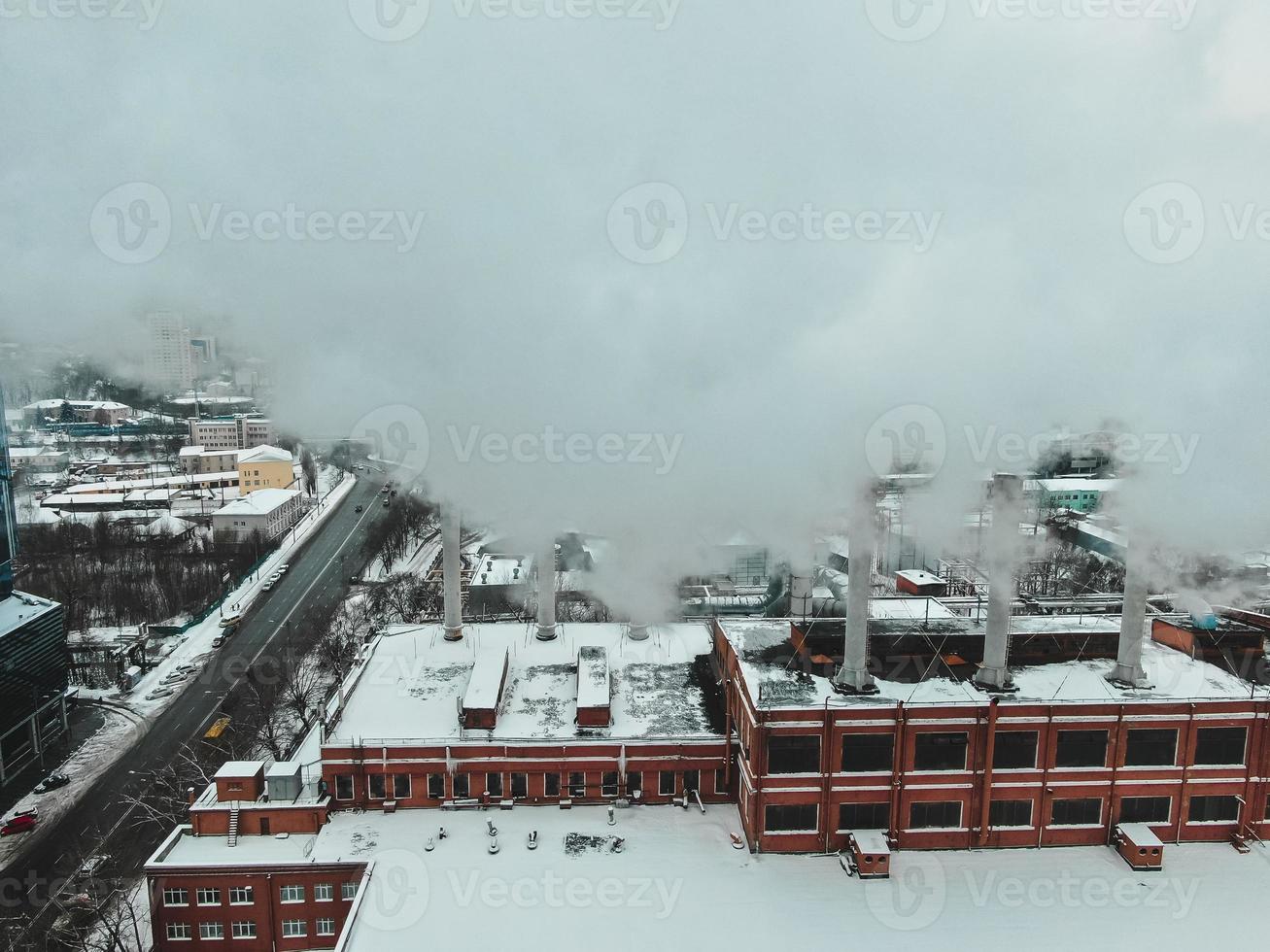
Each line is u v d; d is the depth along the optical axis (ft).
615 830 159.12
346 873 149.69
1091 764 150.92
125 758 250.98
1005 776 150.41
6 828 211.20
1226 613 177.37
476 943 130.11
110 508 522.47
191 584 395.96
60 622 260.62
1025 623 178.70
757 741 147.74
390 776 165.58
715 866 148.46
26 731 246.88
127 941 167.73
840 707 147.33
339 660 306.14
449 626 214.90
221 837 158.61
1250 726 150.71
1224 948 129.90
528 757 166.09
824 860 149.59
